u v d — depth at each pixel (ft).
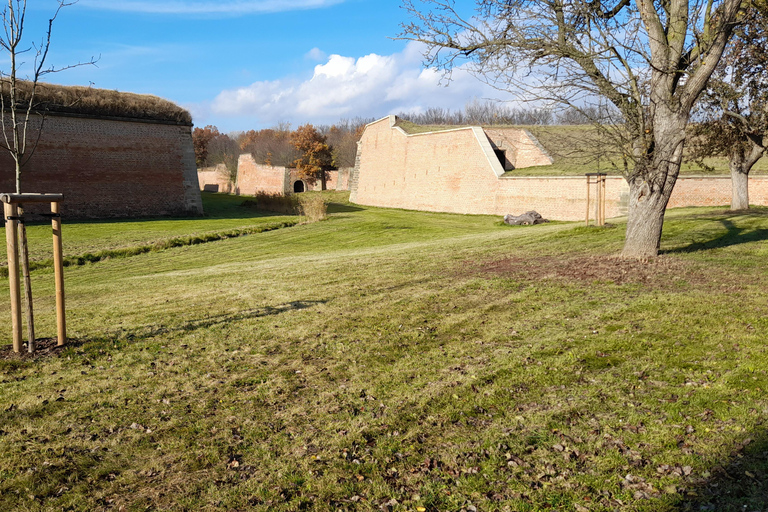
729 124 56.13
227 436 14.49
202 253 69.05
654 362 17.10
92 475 12.78
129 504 11.61
